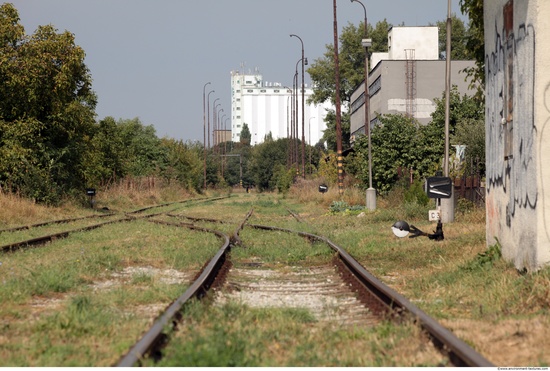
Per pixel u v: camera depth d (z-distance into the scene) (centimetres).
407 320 1048
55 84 4962
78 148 5506
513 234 1670
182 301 1162
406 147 5291
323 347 980
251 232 3303
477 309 1277
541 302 1253
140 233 3184
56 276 1568
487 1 2019
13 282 1491
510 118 1719
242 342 938
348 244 2528
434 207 3634
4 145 4734
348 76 14312
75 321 1096
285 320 1141
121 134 9450
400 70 10400
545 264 1430
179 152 12256
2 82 4794
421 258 2073
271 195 13075
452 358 862
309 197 7262
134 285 1616
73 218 4328
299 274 1877
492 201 1973
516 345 971
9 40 4856
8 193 4428
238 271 1941
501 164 1828
